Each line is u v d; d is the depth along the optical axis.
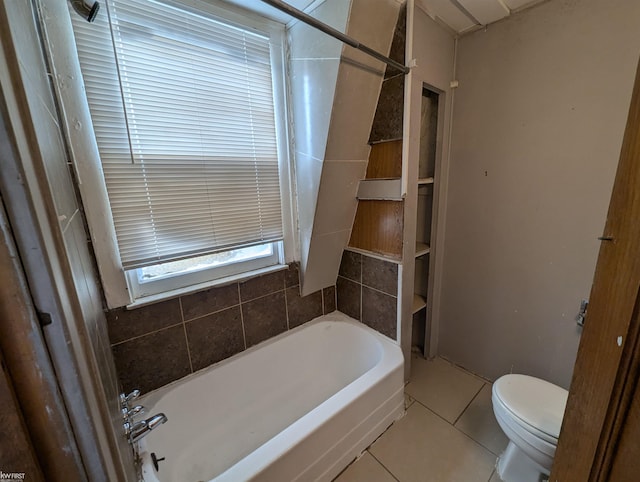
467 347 1.92
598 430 0.56
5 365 0.26
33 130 0.27
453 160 1.76
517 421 1.11
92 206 1.08
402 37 1.35
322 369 1.95
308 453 1.14
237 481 0.94
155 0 1.10
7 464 0.27
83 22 0.98
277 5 0.88
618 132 1.18
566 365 1.49
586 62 1.22
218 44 1.28
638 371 0.48
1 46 0.24
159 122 1.18
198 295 1.43
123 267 1.18
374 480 1.27
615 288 0.51
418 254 1.81
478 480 1.26
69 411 0.30
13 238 0.24
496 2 1.31
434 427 1.54
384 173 1.58
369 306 1.86
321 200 1.57
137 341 1.27
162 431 1.28
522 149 1.47
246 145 1.45
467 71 1.62
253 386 1.64
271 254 1.71
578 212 1.33
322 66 1.30
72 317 0.30
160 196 1.23
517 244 1.57
